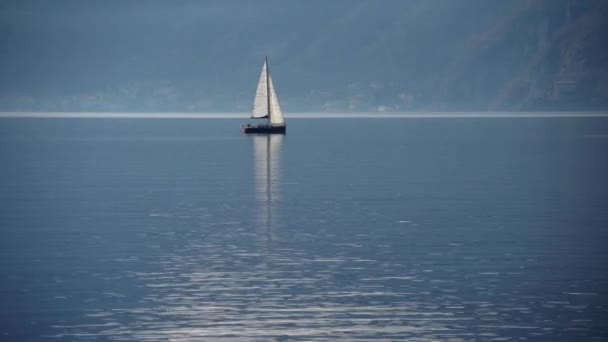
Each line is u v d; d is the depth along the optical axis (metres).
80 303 63.59
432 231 92.44
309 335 56.53
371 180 151.00
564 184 142.50
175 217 103.50
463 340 55.75
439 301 64.00
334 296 65.44
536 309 61.97
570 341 55.62
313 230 93.44
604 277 70.75
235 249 82.75
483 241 86.25
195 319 59.81
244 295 65.75
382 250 82.06
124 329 57.75
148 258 78.62
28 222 99.50
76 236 89.94
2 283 69.31
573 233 90.50
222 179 154.12
